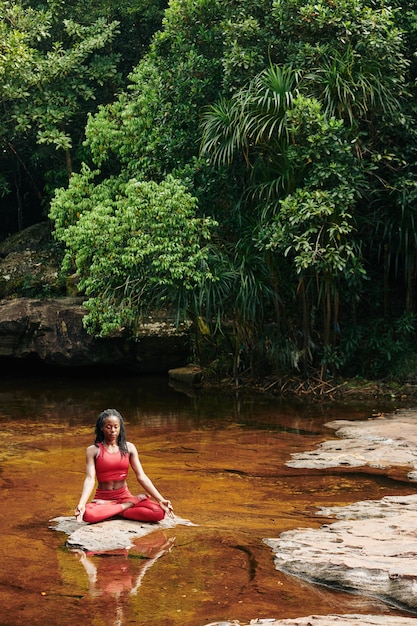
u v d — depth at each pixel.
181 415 12.29
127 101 16.20
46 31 19.50
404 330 14.32
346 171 12.81
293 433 10.78
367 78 13.17
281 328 14.65
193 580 5.25
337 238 13.21
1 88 18.05
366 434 10.43
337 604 4.88
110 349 17.00
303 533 6.15
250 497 7.58
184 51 14.36
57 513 7.01
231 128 13.33
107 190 14.76
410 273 14.34
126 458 6.71
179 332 16.92
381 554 5.46
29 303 17.42
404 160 13.60
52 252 19.70
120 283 13.93
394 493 7.74
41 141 18.08
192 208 13.83
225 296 13.88
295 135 12.86
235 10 14.15
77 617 4.66
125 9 19.39
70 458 9.36
